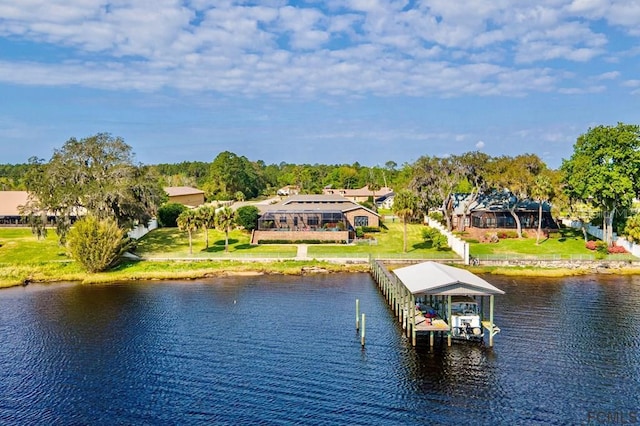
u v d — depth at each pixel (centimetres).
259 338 4066
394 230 8944
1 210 9150
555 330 4166
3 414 2903
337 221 8281
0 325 4459
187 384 3256
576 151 7450
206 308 4922
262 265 6619
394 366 3491
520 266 6488
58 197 6712
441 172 8462
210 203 14212
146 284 5941
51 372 3462
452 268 4550
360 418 2820
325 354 3716
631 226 6744
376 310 4800
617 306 4831
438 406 2944
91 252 6219
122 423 2798
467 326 3962
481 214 8375
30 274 6234
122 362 3619
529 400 3008
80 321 4559
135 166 7462
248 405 2975
